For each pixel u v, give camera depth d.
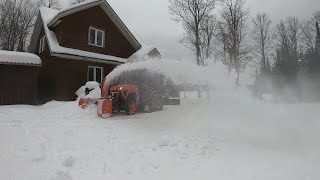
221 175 4.00
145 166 4.41
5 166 4.22
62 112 10.31
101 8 20.22
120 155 4.96
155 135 6.50
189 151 5.24
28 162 4.43
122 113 10.30
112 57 20.05
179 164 4.52
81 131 6.84
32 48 23.33
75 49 18.30
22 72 15.99
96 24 19.86
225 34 31.02
